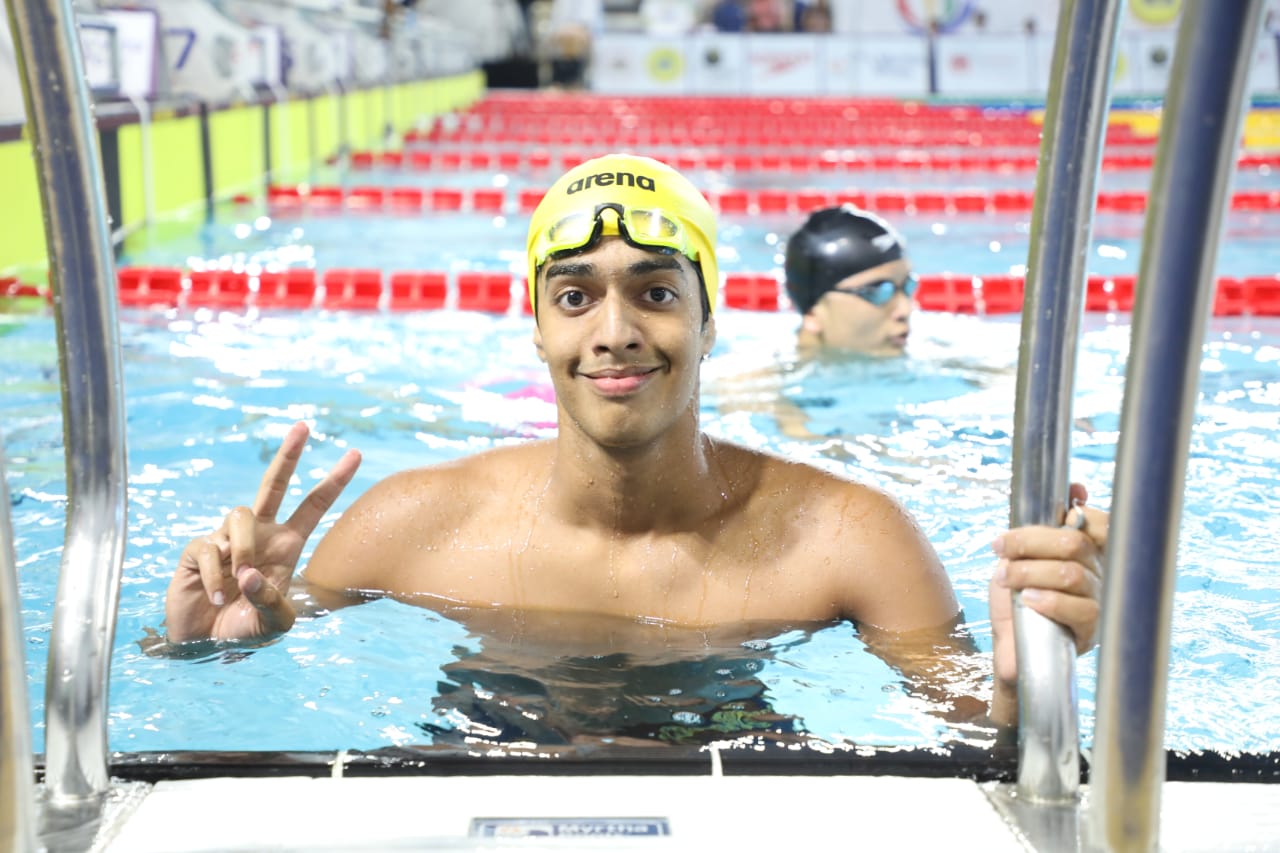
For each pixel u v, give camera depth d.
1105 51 1.08
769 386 3.44
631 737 1.50
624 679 1.65
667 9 19.62
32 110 1.14
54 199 1.16
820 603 1.80
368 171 9.31
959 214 7.53
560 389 1.69
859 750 1.28
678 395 1.67
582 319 1.64
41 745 1.52
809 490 1.85
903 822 1.14
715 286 1.79
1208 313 0.84
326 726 1.52
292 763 1.26
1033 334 1.16
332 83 10.53
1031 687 1.18
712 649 1.74
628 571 1.82
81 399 1.19
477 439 3.00
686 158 10.34
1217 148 0.80
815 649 1.73
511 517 1.89
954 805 1.17
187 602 1.73
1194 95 0.80
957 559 2.22
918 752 1.27
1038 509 1.20
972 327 4.34
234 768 1.25
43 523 2.38
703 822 1.14
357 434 3.03
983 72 18.38
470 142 11.55
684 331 1.65
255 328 4.26
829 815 1.15
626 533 1.83
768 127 12.87
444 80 15.45
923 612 1.79
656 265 1.63
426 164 9.82
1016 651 1.20
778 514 1.83
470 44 19.03
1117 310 4.67
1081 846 1.09
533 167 9.80
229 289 4.83
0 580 0.89
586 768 1.26
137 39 6.54
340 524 1.96
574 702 1.59
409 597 1.90
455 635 1.78
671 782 1.21
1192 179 0.81
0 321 4.15
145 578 2.10
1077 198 1.12
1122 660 0.91
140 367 3.65
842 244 3.71
